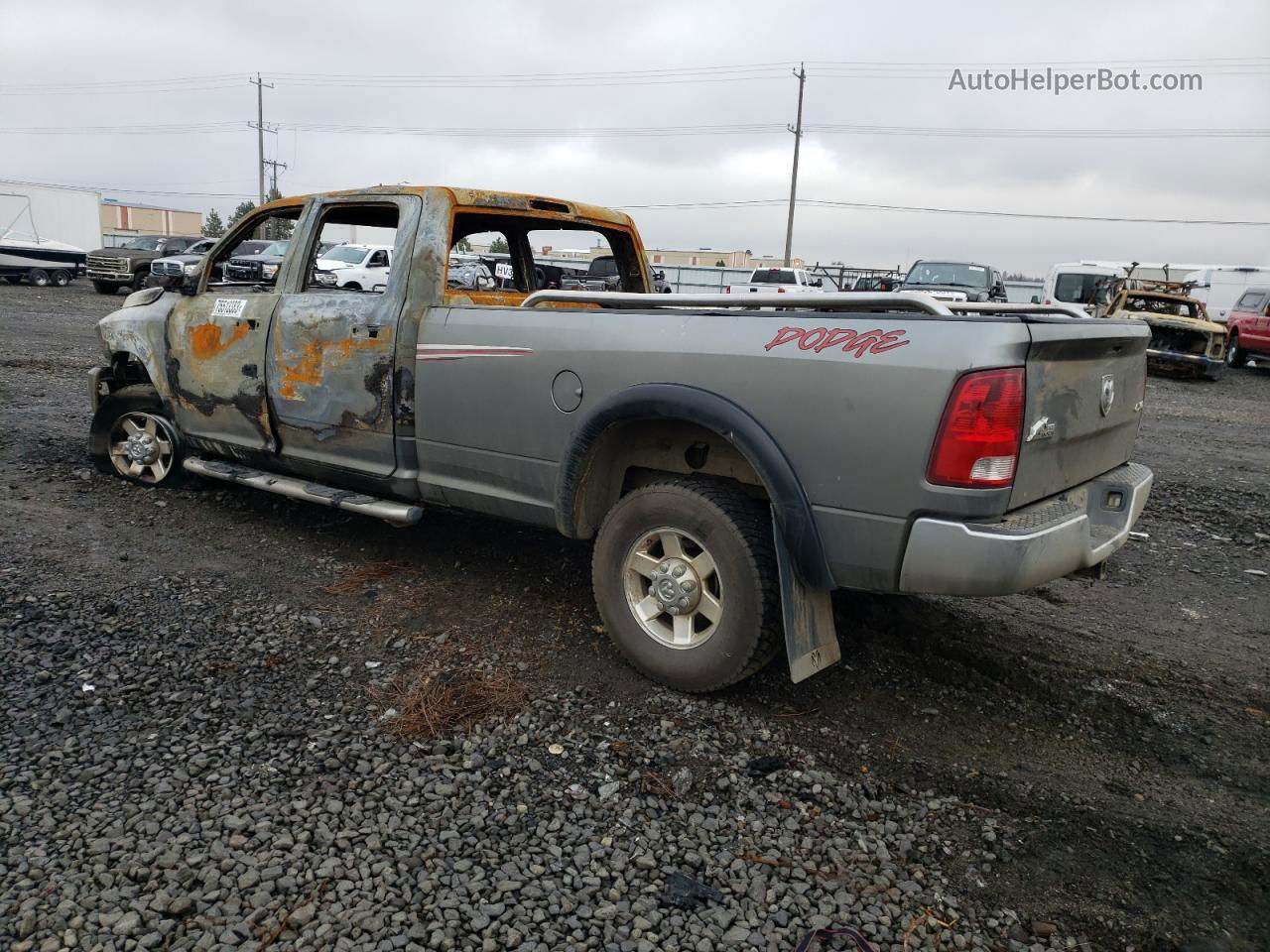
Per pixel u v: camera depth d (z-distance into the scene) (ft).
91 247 105.81
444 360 13.78
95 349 44.14
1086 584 16.57
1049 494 10.70
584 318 12.30
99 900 7.66
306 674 11.85
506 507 13.53
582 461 12.25
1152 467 27.76
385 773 9.70
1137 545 19.31
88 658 11.85
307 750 10.04
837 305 10.81
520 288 18.34
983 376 9.30
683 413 11.05
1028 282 128.26
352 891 7.95
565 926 7.70
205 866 8.14
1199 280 90.58
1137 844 9.18
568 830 8.96
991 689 12.34
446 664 12.33
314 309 15.55
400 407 14.44
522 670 12.27
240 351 16.80
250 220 17.60
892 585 10.07
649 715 11.25
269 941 7.34
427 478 14.42
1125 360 11.95
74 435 24.48
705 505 11.18
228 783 9.34
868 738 11.00
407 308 14.33
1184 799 9.99
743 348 10.77
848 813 9.50
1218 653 13.79
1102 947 7.82
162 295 19.03
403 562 16.16
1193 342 57.52
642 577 12.14
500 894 8.01
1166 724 11.59
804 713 11.50
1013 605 15.31
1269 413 43.88
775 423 10.51
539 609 14.35
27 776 9.26
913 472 9.66
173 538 16.83
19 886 7.77
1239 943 7.87
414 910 7.76
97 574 14.78
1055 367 10.03
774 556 10.99
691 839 8.96
